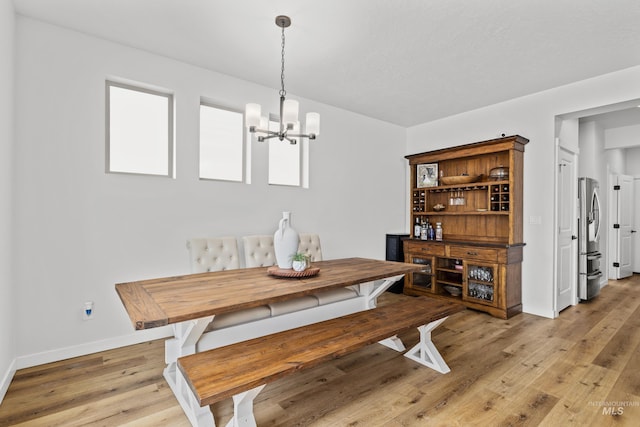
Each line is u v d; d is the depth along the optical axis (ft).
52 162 8.17
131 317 4.94
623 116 15.34
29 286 7.88
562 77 10.95
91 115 8.70
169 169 10.33
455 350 8.91
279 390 6.89
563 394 6.72
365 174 15.31
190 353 6.47
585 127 16.16
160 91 10.03
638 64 9.95
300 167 13.57
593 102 10.93
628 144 16.74
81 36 8.55
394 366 7.99
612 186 18.80
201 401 4.09
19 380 7.21
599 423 5.78
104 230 8.87
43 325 8.06
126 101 9.69
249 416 5.26
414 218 15.81
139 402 6.40
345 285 7.41
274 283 7.23
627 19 7.60
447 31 8.25
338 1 7.13
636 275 19.93
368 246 15.44
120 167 9.57
